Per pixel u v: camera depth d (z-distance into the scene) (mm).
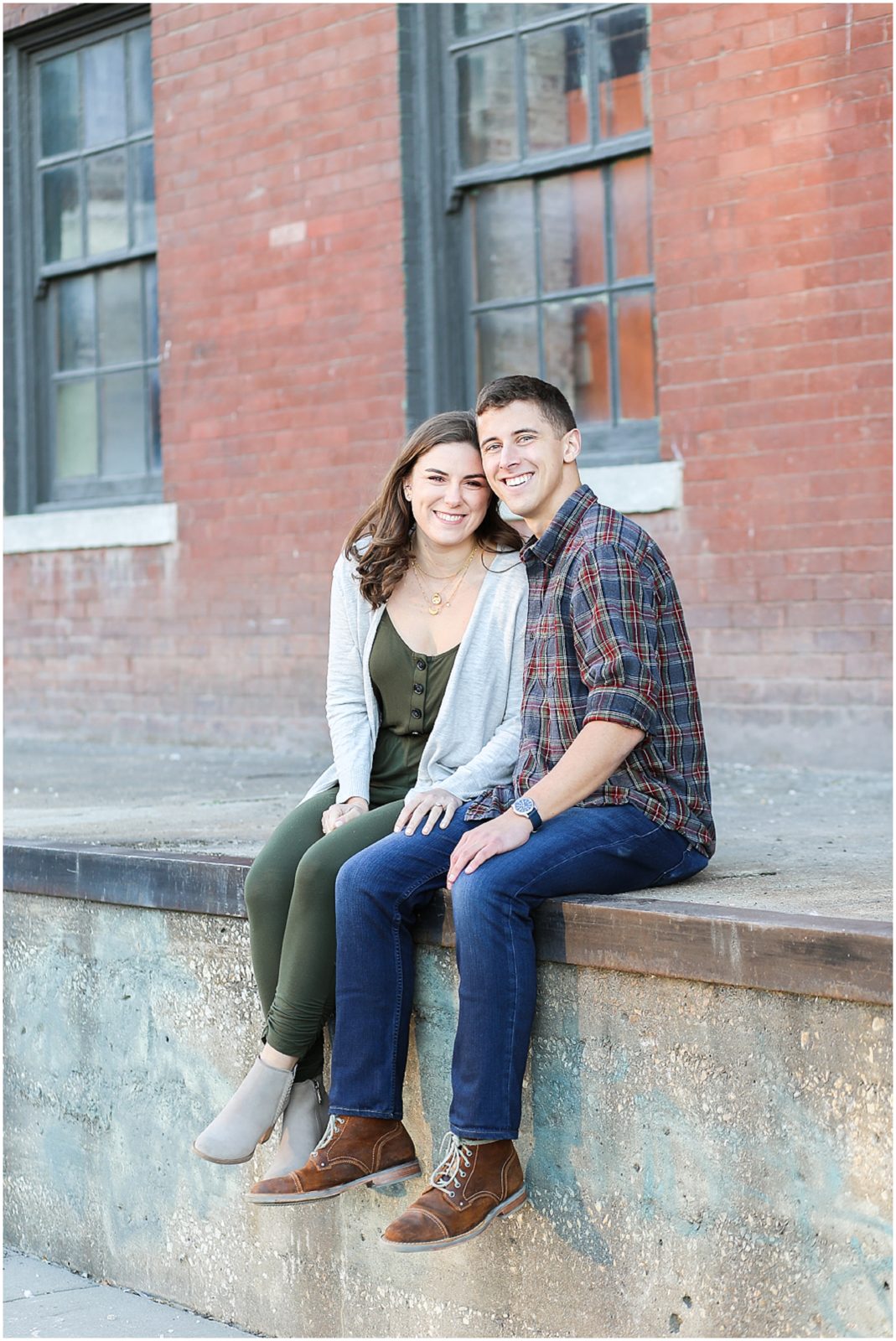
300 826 2949
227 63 6957
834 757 5156
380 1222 2980
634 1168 2557
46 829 4109
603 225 5961
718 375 5406
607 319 5965
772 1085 2365
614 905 2531
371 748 3018
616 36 5840
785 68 5199
